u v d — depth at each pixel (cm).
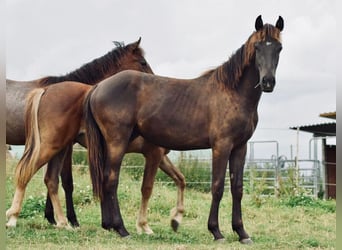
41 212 1030
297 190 1522
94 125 800
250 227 967
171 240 758
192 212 1134
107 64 985
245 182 1733
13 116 870
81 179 1496
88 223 941
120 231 764
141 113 784
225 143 756
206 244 730
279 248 718
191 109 776
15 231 754
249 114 769
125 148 787
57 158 838
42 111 808
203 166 1822
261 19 766
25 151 802
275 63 739
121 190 1362
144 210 860
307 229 952
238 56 768
